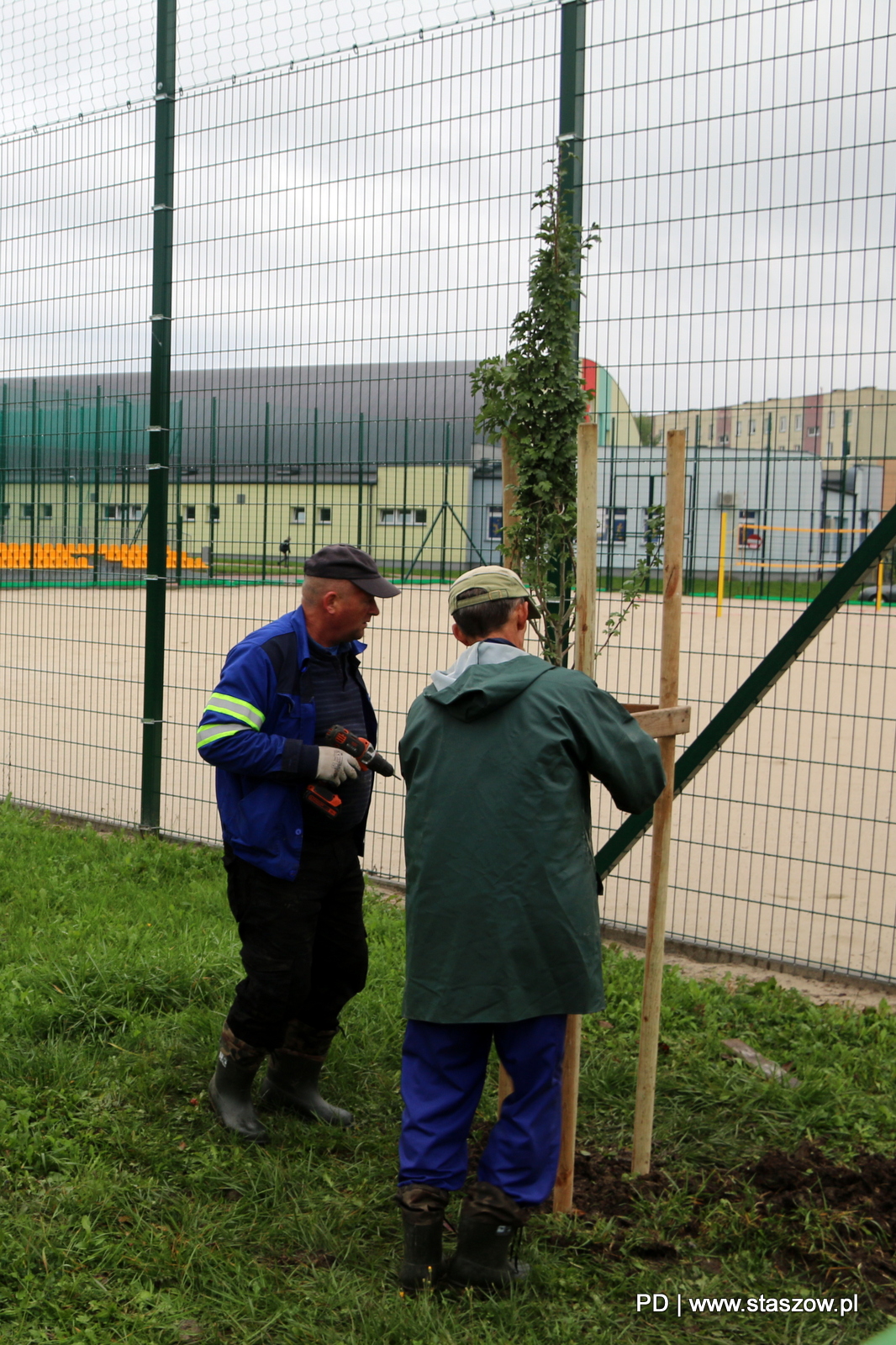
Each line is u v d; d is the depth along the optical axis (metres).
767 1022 4.45
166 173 6.66
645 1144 3.33
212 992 4.38
